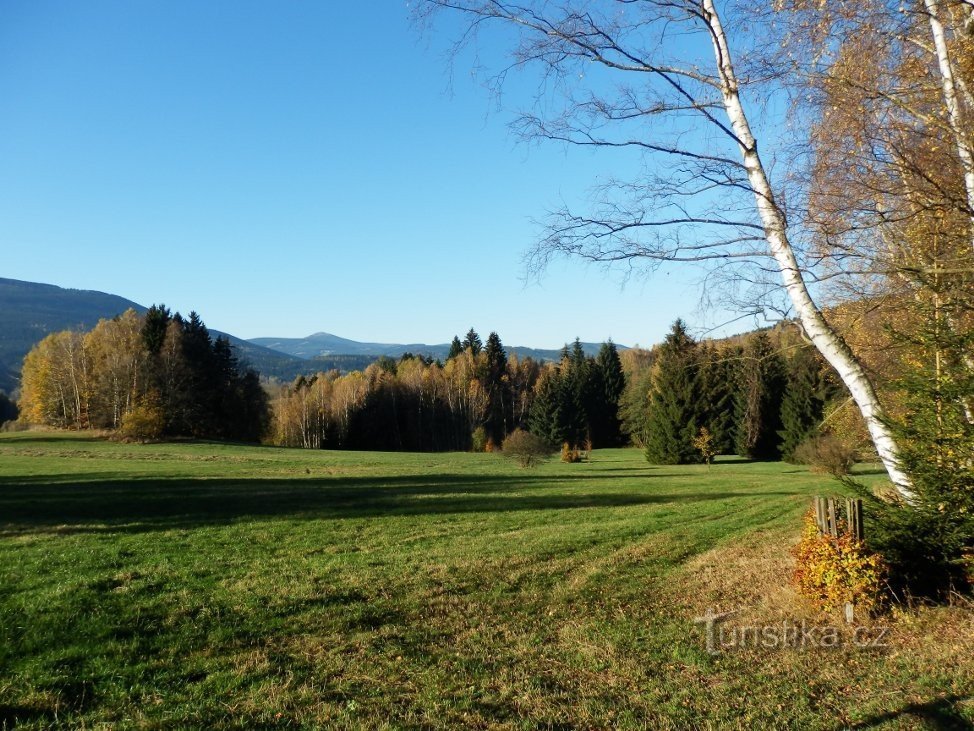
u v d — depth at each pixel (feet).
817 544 25.41
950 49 25.08
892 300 27.48
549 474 130.93
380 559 35.94
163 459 156.04
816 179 24.75
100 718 15.39
